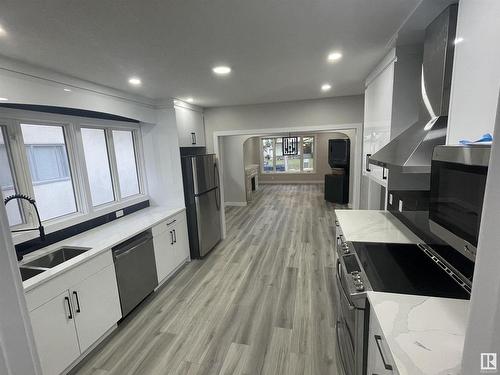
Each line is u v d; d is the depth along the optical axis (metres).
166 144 3.58
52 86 2.10
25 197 1.99
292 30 1.57
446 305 1.17
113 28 1.42
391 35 1.69
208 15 1.34
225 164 6.98
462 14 1.12
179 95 3.30
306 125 4.13
